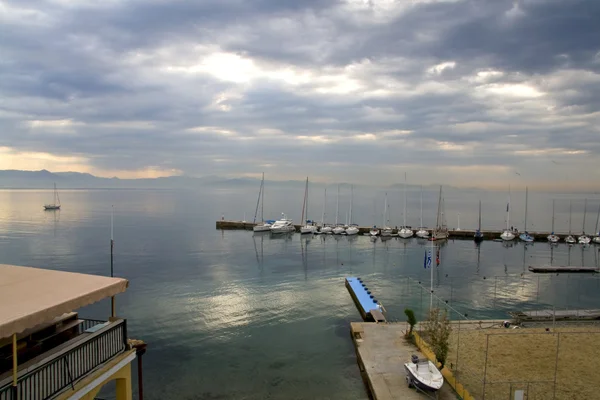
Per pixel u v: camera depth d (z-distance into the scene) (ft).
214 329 118.42
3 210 595.47
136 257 235.20
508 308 143.13
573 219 568.00
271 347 105.40
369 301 139.95
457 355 84.84
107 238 310.24
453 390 72.59
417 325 108.27
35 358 38.81
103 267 206.90
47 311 35.88
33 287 41.75
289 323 124.26
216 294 157.58
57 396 37.63
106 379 43.21
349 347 105.19
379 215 609.83
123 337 47.32
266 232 369.71
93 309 135.03
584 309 134.92
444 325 82.02
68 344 42.09
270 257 245.24
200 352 102.17
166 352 101.96
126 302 144.87
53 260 221.87
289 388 83.97
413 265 225.56
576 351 88.84
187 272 198.08
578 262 243.60
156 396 80.84
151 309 136.46
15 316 33.55
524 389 72.13
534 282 187.62
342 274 199.72
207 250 265.95
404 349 92.48
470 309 140.87
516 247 301.02
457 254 268.21
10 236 312.50
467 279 192.44
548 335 98.84
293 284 176.76
